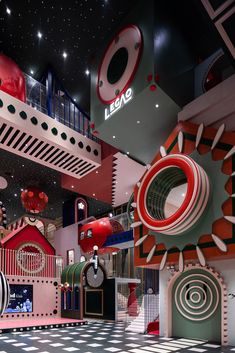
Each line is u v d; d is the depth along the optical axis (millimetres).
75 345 8773
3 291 5547
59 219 29109
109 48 11227
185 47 10766
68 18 10102
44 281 16062
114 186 18703
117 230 19625
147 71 9531
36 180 19781
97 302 16516
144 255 9641
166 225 8500
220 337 9109
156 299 12078
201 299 9711
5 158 16516
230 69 10383
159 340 9461
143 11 9953
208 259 8586
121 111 10508
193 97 10688
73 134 14086
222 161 8469
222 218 8117
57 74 13438
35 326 12219
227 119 8883
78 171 15477
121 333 11055
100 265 16266
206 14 6102
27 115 12211
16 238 16109
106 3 9586
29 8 9727
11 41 11484
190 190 8195
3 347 8562
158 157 9961
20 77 12172
